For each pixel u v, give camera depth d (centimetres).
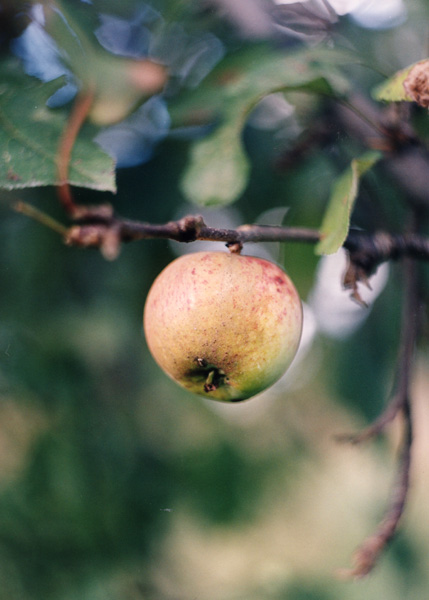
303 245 53
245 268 39
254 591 81
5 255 54
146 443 64
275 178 56
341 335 65
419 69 40
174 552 68
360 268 41
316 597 85
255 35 48
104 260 58
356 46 50
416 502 102
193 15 49
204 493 69
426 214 48
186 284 39
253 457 75
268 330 39
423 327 48
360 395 66
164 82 46
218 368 40
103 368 59
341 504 100
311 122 51
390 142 45
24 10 42
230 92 45
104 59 45
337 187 40
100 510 57
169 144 54
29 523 55
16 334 55
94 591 55
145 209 55
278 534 89
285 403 83
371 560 42
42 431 56
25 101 38
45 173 37
